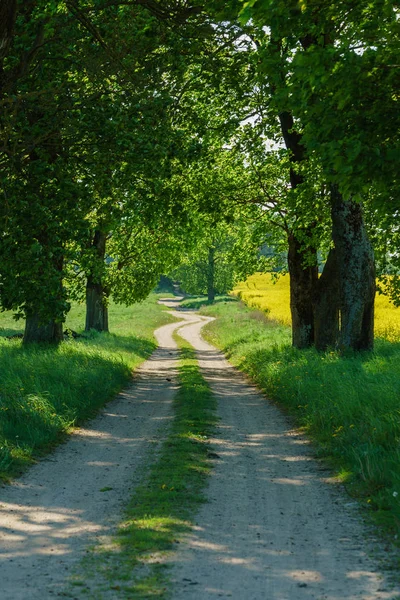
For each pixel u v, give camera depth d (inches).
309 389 585.3
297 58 334.6
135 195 630.5
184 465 359.3
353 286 792.3
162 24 576.1
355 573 201.5
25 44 522.0
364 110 356.5
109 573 199.0
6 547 225.6
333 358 762.2
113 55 561.6
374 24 349.4
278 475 348.8
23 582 191.6
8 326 1840.6
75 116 542.9
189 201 956.6
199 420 521.3
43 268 521.3
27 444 405.1
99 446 429.4
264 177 992.2
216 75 667.4
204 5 532.1
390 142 366.9
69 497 300.8
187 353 1343.5
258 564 209.8
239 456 397.7
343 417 450.9
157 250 1328.7
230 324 1939.0
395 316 1627.7
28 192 534.6
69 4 525.0
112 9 563.2
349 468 349.7
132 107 563.8
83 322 2038.6
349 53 332.8
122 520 261.9
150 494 299.4
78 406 560.7
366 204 810.2
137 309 3088.1
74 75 597.6
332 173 378.6
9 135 514.6
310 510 280.1
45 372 625.0
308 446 428.8
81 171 579.5
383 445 366.9
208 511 275.3
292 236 975.6
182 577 196.1
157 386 798.5
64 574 198.4
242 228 1101.7
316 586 190.1
